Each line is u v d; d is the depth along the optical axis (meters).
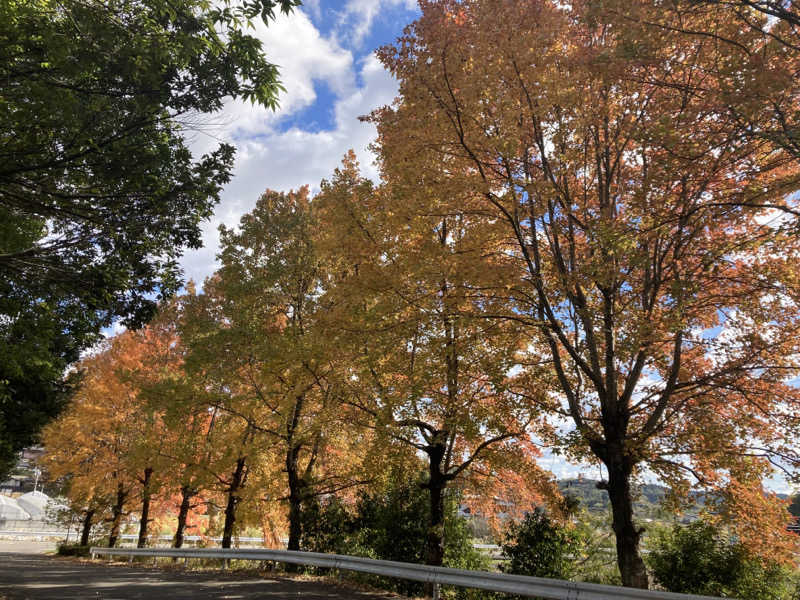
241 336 16.42
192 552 16.45
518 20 9.35
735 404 11.04
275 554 13.53
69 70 7.50
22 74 7.39
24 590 9.99
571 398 10.58
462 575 8.77
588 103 10.25
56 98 7.45
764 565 11.45
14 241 10.56
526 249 10.64
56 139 8.40
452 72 9.46
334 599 9.28
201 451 18.14
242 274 17.55
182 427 18.72
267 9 8.11
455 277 10.45
